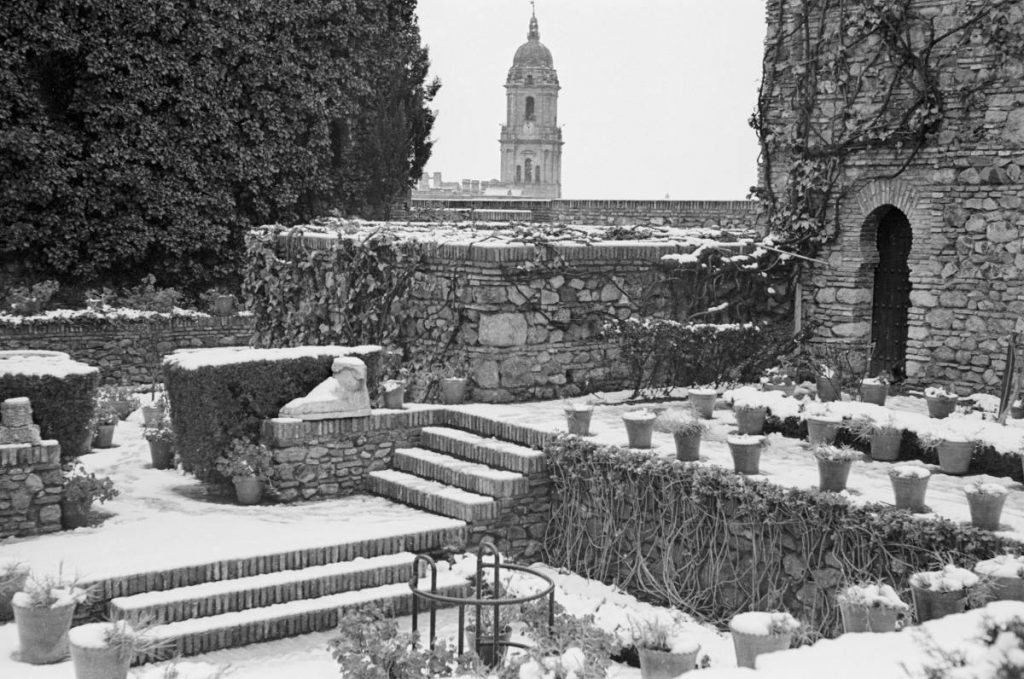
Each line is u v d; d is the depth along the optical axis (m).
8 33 24.45
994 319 16.78
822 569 11.03
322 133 28.92
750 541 11.77
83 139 25.84
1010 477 12.08
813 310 18.92
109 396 19.47
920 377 17.55
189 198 26.88
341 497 14.52
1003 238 16.66
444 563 12.77
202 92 26.83
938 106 17.12
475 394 16.39
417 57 33.09
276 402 14.41
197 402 13.96
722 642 11.16
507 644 9.88
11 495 12.30
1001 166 16.59
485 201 34.25
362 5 30.03
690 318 17.70
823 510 10.95
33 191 24.98
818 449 11.33
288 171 28.62
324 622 11.35
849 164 18.36
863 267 18.42
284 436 14.10
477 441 14.52
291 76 28.31
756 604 11.60
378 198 31.00
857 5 17.98
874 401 15.64
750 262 18.55
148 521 13.05
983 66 16.73
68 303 25.88
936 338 17.41
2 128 24.59
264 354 14.47
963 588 8.87
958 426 12.55
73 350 23.56
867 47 17.97
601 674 8.69
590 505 13.41
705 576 12.16
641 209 29.31
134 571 11.10
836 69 18.31
